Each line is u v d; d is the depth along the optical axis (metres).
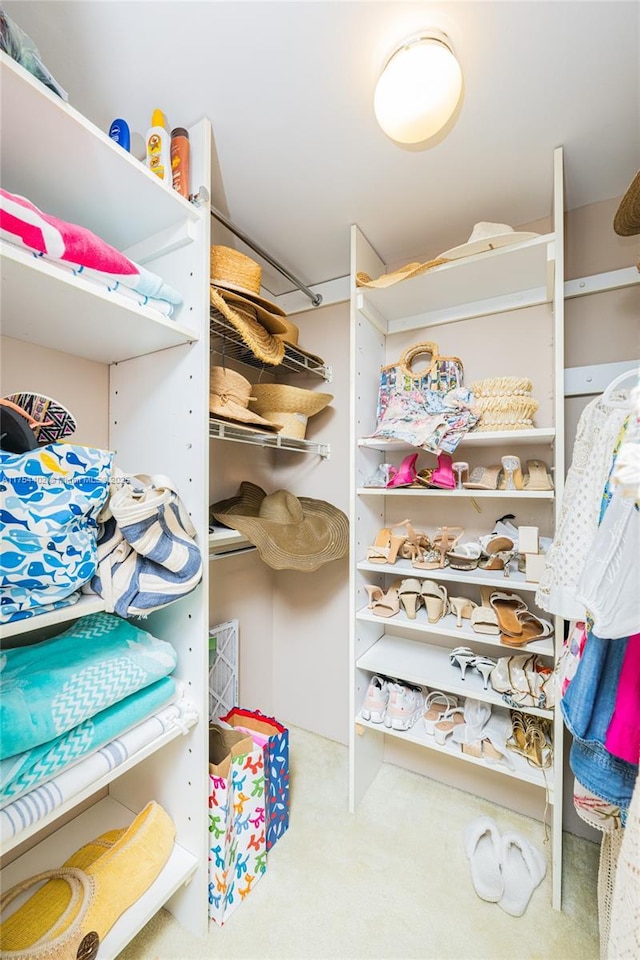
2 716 0.65
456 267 1.24
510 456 1.30
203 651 0.98
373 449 1.56
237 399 1.24
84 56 0.85
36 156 0.78
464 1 0.75
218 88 0.92
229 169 1.17
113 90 0.93
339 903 1.09
